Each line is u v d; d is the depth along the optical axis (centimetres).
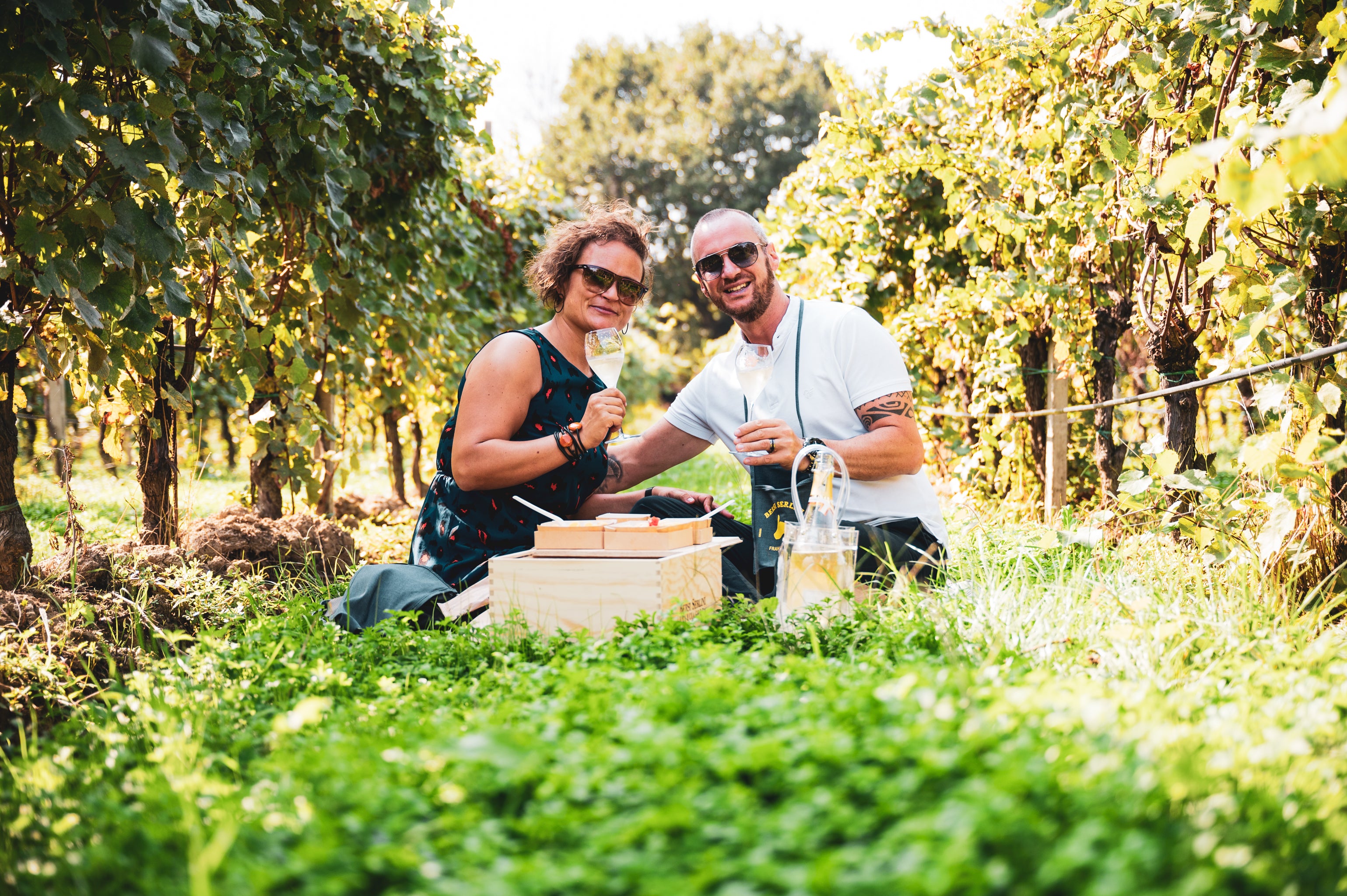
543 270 367
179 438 556
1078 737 171
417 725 207
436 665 272
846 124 662
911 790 149
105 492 919
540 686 226
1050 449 535
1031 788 144
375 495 875
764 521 358
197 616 348
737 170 3459
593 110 3631
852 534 302
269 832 159
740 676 220
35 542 537
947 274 679
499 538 353
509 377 347
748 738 178
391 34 555
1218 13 327
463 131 623
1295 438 316
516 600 299
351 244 557
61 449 409
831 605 287
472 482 341
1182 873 130
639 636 266
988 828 133
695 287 3491
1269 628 268
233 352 475
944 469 687
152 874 151
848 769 160
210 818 168
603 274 355
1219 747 179
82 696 273
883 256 699
